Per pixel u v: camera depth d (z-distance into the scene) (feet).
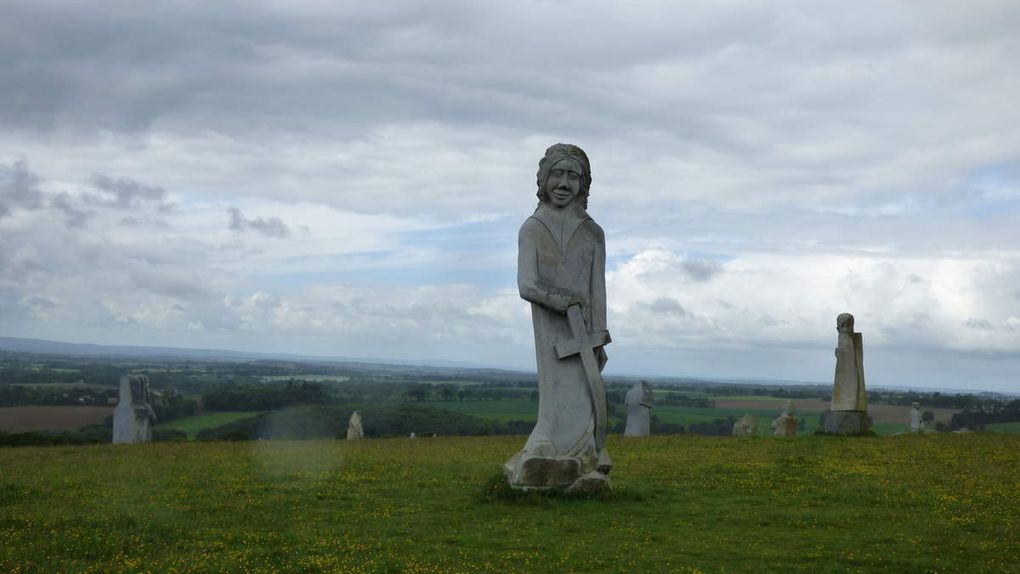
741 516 58.70
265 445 117.08
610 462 64.85
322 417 198.90
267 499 65.57
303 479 76.02
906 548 50.06
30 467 88.74
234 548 49.16
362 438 142.10
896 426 207.82
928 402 335.47
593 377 64.13
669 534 53.26
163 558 46.57
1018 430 205.46
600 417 64.34
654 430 218.79
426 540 51.39
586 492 63.41
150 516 58.18
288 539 51.31
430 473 79.46
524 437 136.15
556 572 44.75
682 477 75.66
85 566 44.80
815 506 62.85
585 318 65.00
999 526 55.77
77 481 75.77
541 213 66.28
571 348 64.23
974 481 72.79
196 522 56.65
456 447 109.60
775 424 137.49
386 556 47.32
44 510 60.39
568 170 65.98
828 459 87.10
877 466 82.07
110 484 73.82
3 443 147.02
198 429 188.55
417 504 62.90
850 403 119.55
